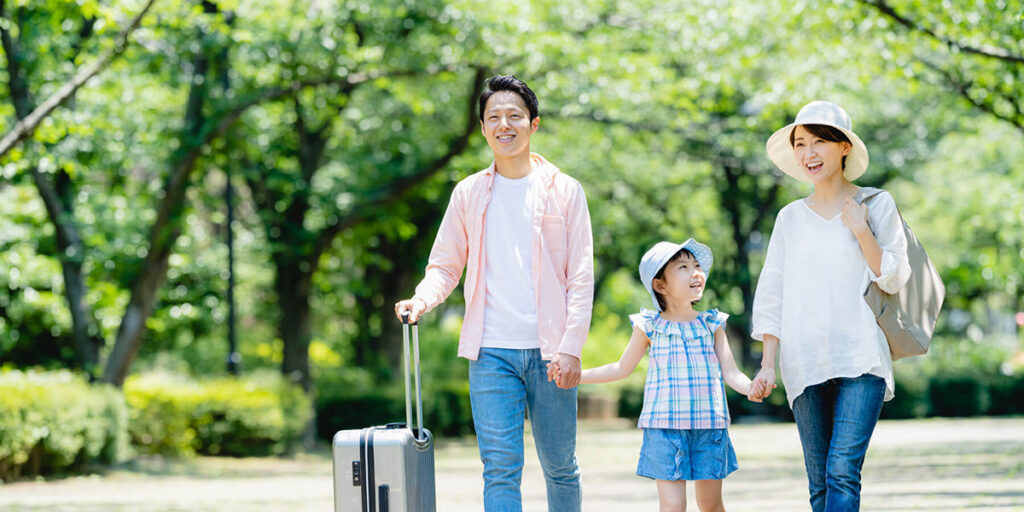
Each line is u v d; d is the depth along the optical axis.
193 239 21.78
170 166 16.88
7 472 13.05
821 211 4.80
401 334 27.28
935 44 12.10
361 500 4.25
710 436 4.77
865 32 12.99
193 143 16.80
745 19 15.31
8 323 21.11
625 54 17.31
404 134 21.20
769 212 31.67
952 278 32.62
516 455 4.67
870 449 14.52
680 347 4.80
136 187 20.55
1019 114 14.00
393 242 26.09
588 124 22.16
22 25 15.41
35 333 21.39
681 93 18.36
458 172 22.27
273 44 16.95
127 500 10.68
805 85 15.25
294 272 20.66
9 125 15.92
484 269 4.76
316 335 31.89
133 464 15.48
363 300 28.19
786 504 8.04
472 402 4.75
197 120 17.23
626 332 37.53
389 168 20.39
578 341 4.61
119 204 18.95
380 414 23.36
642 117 22.16
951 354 34.88
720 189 29.75
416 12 17.11
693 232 31.89
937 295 4.73
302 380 20.73
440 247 4.92
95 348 16.92
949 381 30.25
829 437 4.79
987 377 30.42
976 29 11.67
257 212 20.67
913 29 11.81
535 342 4.70
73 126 13.63
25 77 15.20
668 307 4.89
